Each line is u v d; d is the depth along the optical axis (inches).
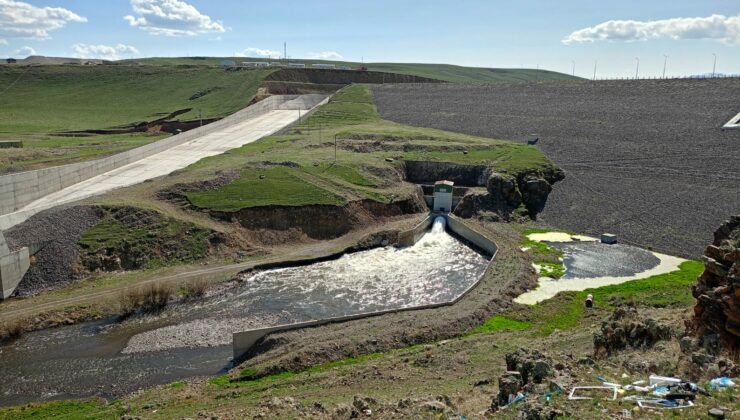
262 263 2994.6
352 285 2770.7
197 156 4670.3
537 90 6501.0
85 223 2970.0
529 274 2746.1
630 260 2974.9
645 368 1170.6
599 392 1004.6
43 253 2738.7
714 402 907.4
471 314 2252.7
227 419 1352.1
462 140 5118.1
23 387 1840.6
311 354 1907.0
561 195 3961.6
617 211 3617.1
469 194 3961.6
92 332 2257.6
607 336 1530.5
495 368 1635.1
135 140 5605.3
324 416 1219.2
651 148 4343.0
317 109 6963.6
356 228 3545.8
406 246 3444.9
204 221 3235.7
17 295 2556.6
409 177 4525.1
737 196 3425.2
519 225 3698.3
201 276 2760.8
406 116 6437.0
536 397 1015.6
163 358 2042.3
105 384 1852.9
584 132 4963.1
